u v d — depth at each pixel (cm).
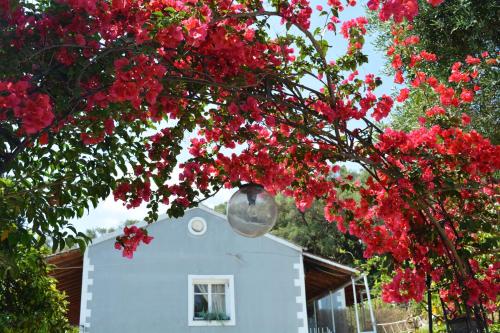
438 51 597
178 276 1230
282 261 1302
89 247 1188
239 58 375
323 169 494
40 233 370
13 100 284
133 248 460
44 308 557
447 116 454
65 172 421
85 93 330
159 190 466
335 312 1567
